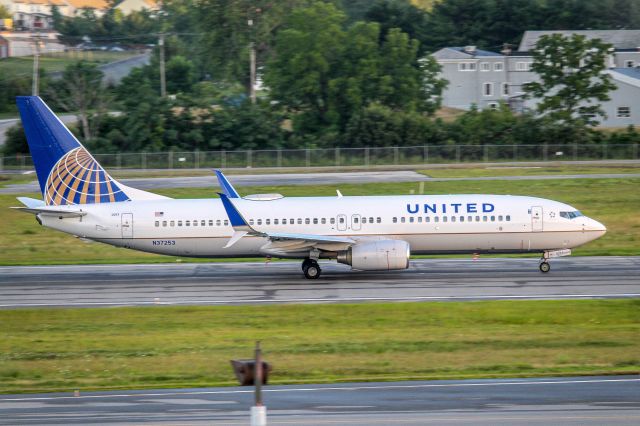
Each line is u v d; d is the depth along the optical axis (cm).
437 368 14488
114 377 14425
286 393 13062
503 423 11225
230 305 19638
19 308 19775
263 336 16912
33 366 15175
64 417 11912
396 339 16475
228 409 12181
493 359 14975
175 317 18662
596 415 11550
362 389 13212
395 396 12738
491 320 17962
